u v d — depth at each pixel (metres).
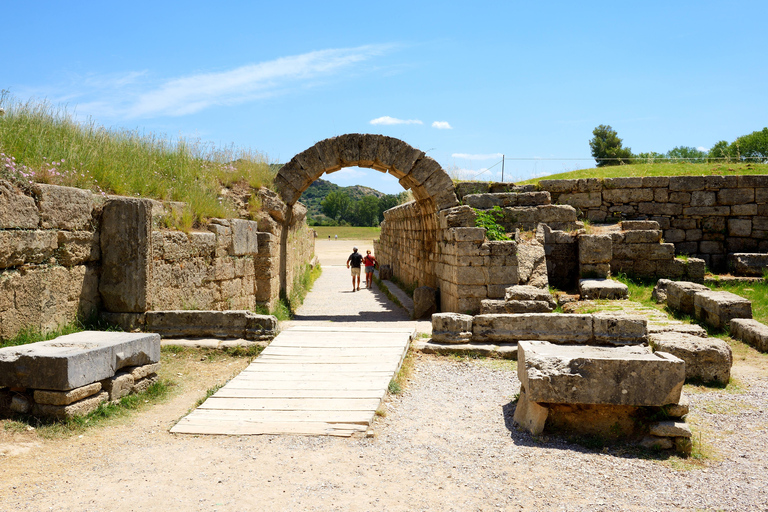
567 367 5.47
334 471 4.48
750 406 6.39
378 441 5.18
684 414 5.28
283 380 6.82
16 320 6.76
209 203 11.10
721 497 4.17
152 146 12.37
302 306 16.22
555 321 8.67
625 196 16.53
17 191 6.79
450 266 12.58
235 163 13.95
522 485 4.33
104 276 8.48
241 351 8.30
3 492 3.97
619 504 4.04
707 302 10.49
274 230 12.84
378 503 3.96
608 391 5.33
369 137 13.73
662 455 5.03
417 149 13.74
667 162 21.89
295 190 13.80
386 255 27.45
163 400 6.41
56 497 3.94
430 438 5.34
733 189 16.22
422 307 13.32
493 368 8.05
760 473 4.63
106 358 5.82
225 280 10.87
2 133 8.03
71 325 7.77
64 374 5.28
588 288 12.01
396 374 7.29
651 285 13.97
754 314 11.05
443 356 8.59
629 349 6.08
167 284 9.10
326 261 37.12
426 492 4.16
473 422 5.87
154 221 9.12
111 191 9.53
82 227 8.04
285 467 4.54
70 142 9.52
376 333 9.18
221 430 5.30
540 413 5.50
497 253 11.67
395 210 20.59
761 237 16.16
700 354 7.29
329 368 7.30
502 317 8.88
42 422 5.28
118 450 4.86
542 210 14.85
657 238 14.40
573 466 4.73
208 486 4.17
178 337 8.59
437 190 13.79
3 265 6.52
